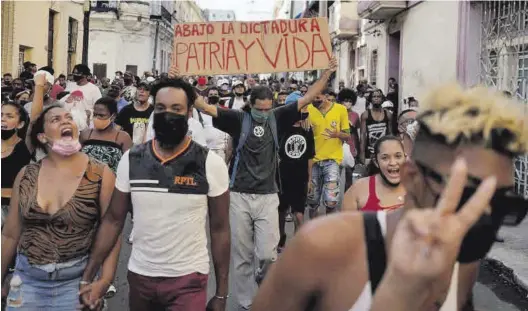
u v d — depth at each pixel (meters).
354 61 26.83
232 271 6.25
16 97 9.15
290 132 6.51
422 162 1.31
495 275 6.06
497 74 10.98
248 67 6.32
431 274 1.06
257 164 5.09
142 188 3.26
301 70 6.23
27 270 3.32
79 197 3.33
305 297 1.45
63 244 3.31
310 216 7.69
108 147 5.89
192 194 3.28
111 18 37.72
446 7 13.18
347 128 7.25
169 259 3.28
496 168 1.24
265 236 5.09
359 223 1.41
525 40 9.95
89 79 10.85
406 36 16.56
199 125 6.80
